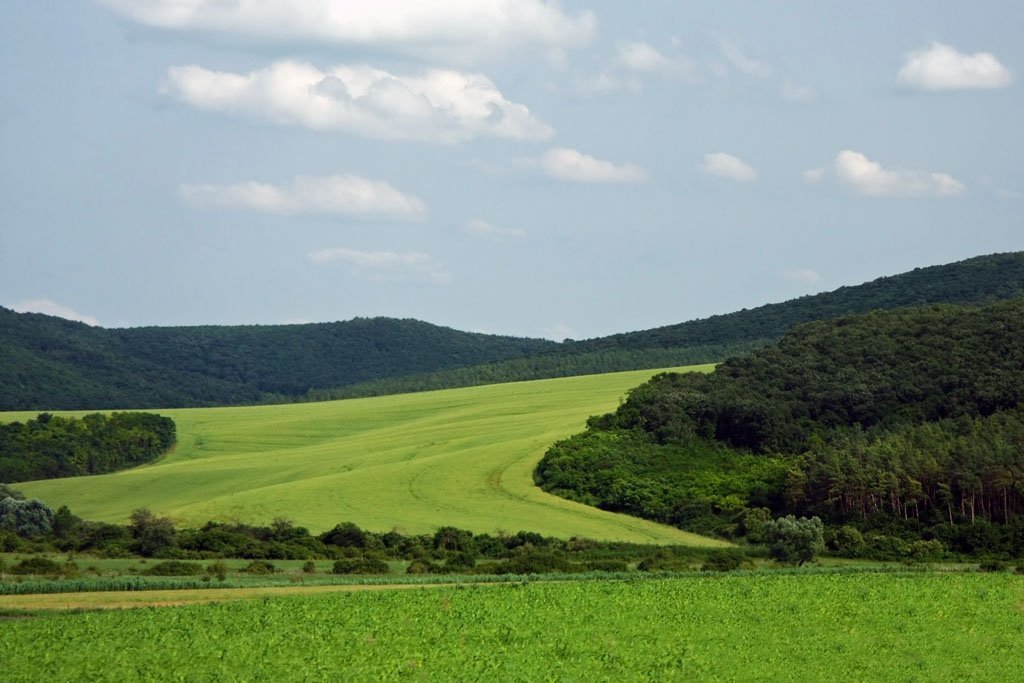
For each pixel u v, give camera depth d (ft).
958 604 211.41
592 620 189.16
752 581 236.43
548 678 149.07
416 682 146.10
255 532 331.98
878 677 155.33
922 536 329.11
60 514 336.49
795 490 360.89
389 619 185.68
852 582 236.02
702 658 162.50
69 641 165.99
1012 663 165.58
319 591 221.66
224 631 174.40
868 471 351.25
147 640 167.22
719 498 372.38
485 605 199.52
